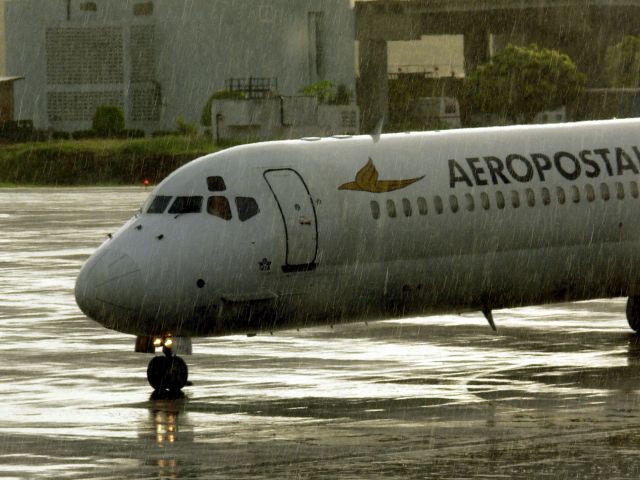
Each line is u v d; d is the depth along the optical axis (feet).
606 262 361.30
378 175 325.83
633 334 394.93
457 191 335.67
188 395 301.43
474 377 321.32
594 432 253.24
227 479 218.79
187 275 297.74
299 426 262.88
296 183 315.17
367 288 322.75
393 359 352.28
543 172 351.25
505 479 216.33
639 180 364.99
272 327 315.17
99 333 407.44
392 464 227.81
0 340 393.09
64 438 253.65
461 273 336.70
